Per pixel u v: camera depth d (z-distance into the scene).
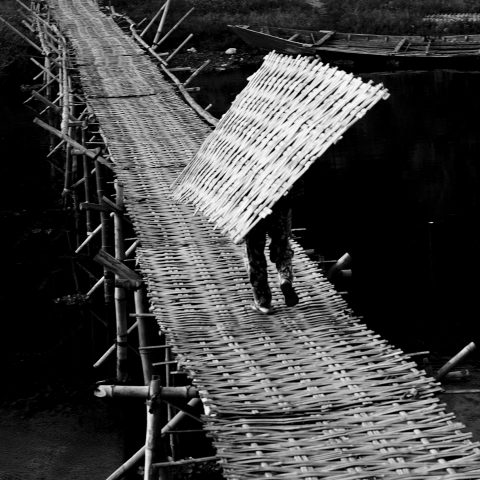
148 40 29.98
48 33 20.77
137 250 9.12
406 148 19.31
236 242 7.17
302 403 6.17
